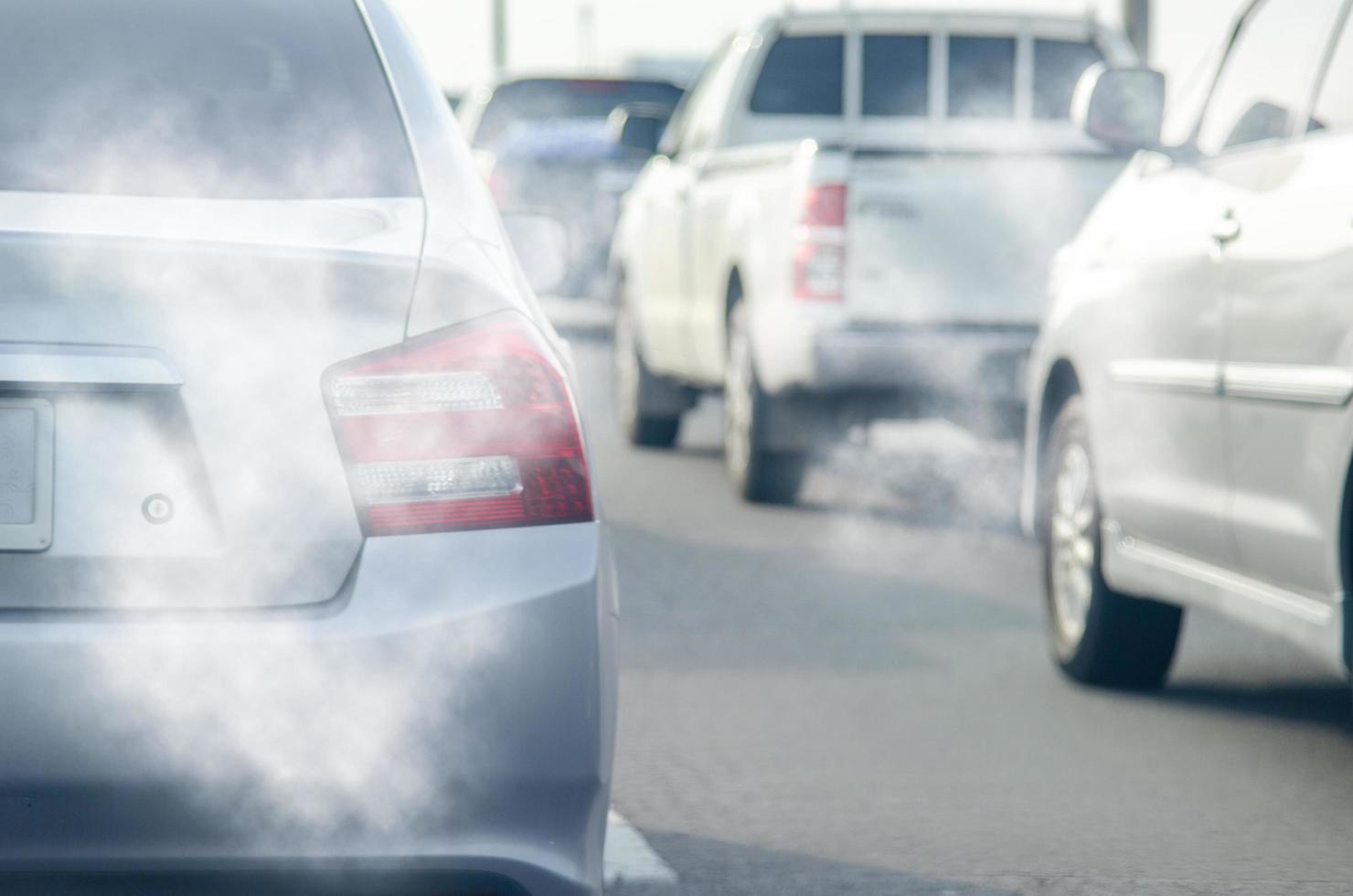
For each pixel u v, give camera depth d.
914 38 32.62
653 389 36.59
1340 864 13.29
